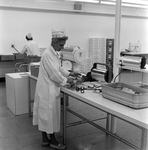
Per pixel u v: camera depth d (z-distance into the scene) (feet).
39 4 21.06
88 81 8.34
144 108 5.18
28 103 11.25
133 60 9.36
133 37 29.27
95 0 21.85
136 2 22.86
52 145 7.71
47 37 21.90
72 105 12.70
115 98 5.65
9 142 8.18
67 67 8.66
